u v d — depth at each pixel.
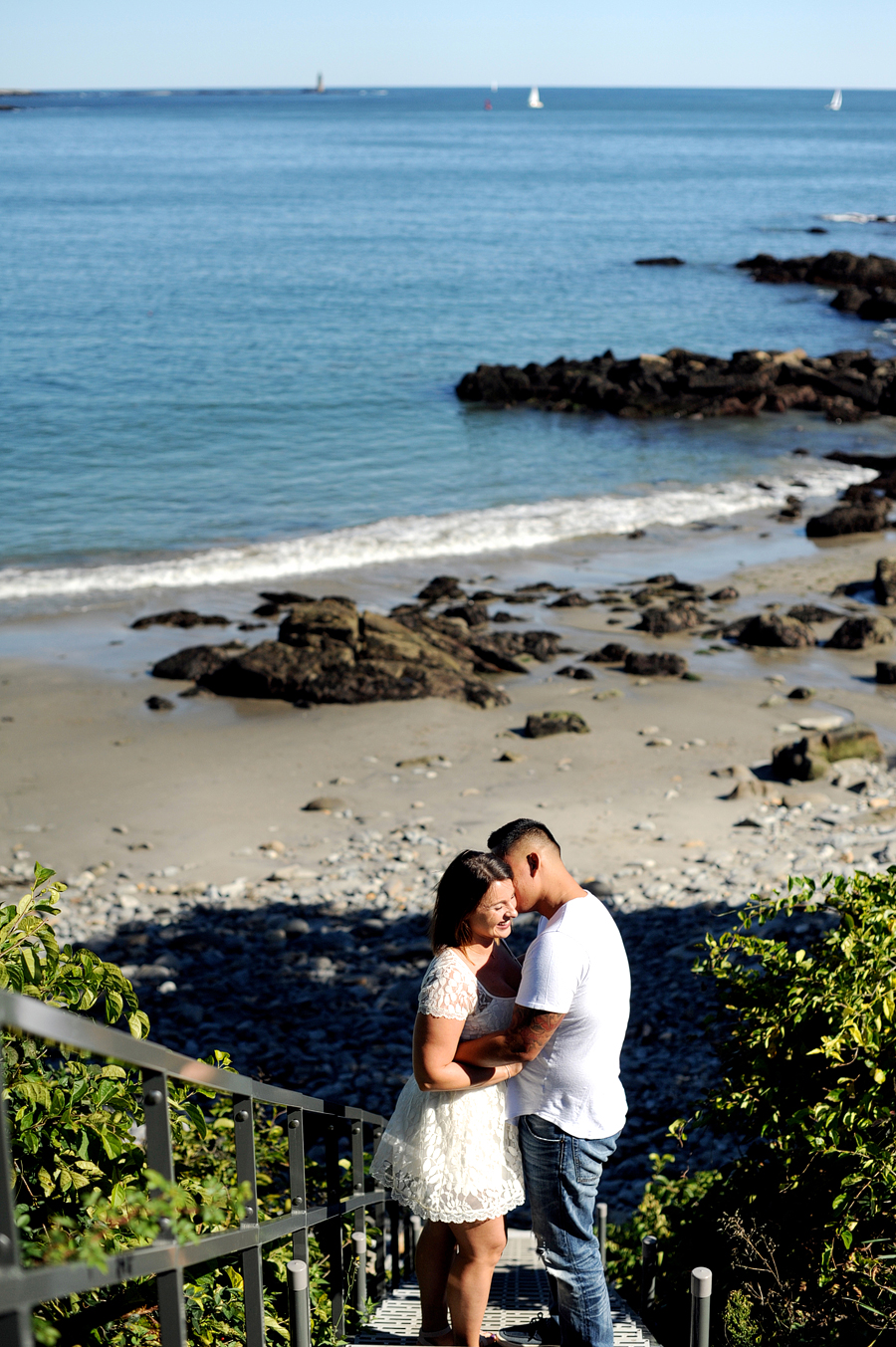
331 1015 10.50
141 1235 2.43
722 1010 5.40
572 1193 3.98
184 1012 10.40
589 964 3.88
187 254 74.75
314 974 11.34
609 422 42.75
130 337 51.38
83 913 12.89
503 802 16.31
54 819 15.84
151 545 28.45
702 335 57.22
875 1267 4.17
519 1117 4.04
